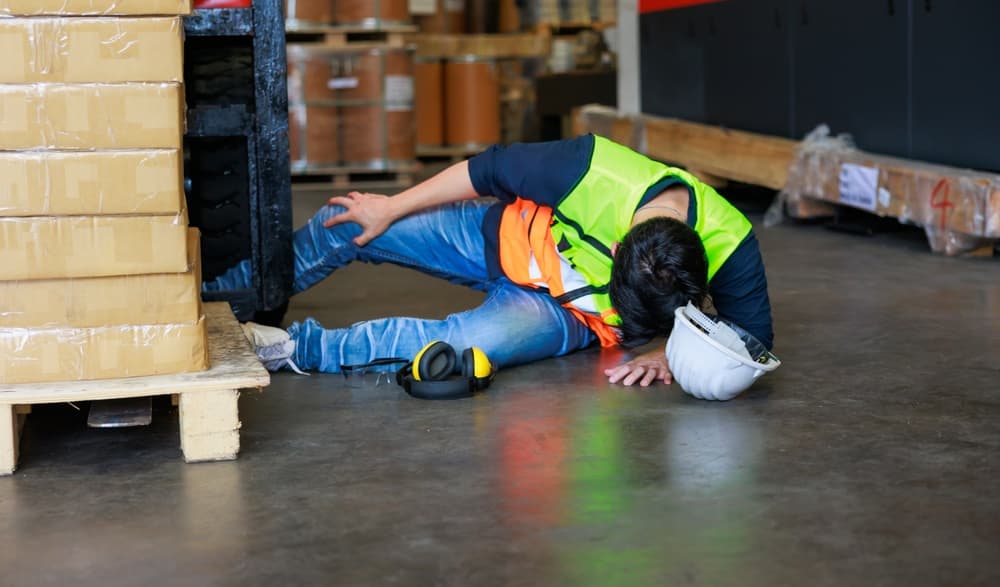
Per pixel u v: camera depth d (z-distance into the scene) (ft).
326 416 9.87
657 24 29.91
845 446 8.84
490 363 10.76
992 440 8.94
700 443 8.96
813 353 11.96
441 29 35.99
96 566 6.87
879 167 19.16
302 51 29.96
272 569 6.77
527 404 10.15
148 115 8.46
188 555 7.00
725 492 7.88
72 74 8.34
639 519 7.42
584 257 10.71
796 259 18.19
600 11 37.04
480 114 35.53
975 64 18.63
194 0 11.96
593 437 9.15
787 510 7.54
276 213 12.46
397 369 11.27
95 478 8.43
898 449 8.75
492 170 10.92
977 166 18.79
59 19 8.27
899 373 11.07
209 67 12.55
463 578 6.58
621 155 10.30
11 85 8.29
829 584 6.44
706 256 9.50
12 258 8.45
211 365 9.12
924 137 19.99
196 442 8.68
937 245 18.21
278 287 12.55
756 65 25.30
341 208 12.26
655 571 6.64
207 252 12.88
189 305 8.83
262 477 8.37
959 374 10.99
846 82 22.09
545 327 11.23
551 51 36.40
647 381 10.65
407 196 11.58
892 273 16.71
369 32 30.66
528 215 11.11
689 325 9.68
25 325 8.62
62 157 8.41
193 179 12.75
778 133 24.67
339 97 30.42
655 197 9.98
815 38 23.00
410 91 31.04
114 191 8.49
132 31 8.37
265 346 11.09
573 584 6.48
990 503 7.61
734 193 27.45
